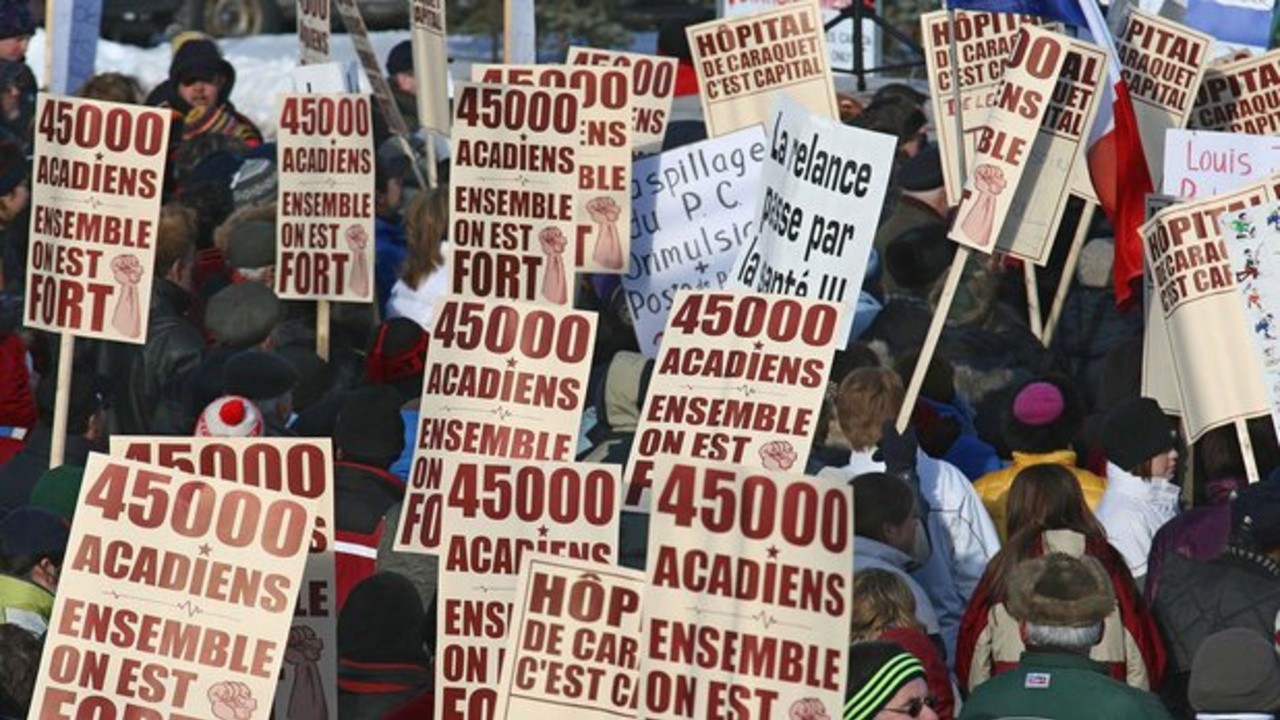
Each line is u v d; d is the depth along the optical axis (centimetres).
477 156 3106
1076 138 3488
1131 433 2805
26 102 4703
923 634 2364
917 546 2636
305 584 2361
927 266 3475
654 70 3834
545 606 2166
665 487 2064
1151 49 3791
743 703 2039
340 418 2809
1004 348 3259
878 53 6044
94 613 2189
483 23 7338
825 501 2033
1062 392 2891
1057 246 3931
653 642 2059
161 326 3528
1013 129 3241
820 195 2920
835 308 2494
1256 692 2161
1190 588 2548
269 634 2180
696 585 2053
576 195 3112
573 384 2606
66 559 2192
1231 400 3019
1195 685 2184
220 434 2738
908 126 4075
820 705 2027
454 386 2616
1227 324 3025
